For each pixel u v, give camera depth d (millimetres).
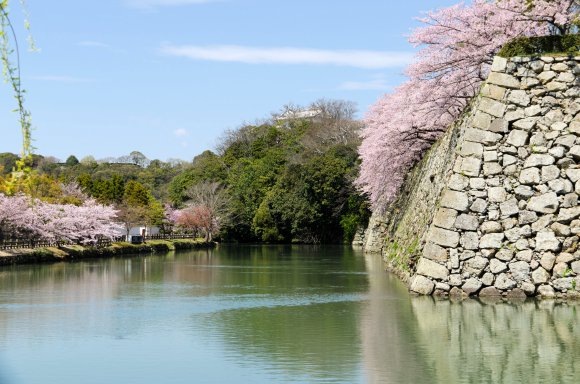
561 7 17219
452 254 15125
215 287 21422
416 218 22062
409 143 29453
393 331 12297
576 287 14344
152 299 18344
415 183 26875
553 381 8758
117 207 57500
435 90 21984
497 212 14844
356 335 12250
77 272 28797
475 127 15031
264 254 43250
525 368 9406
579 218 14414
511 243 14742
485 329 11992
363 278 23234
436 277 15250
